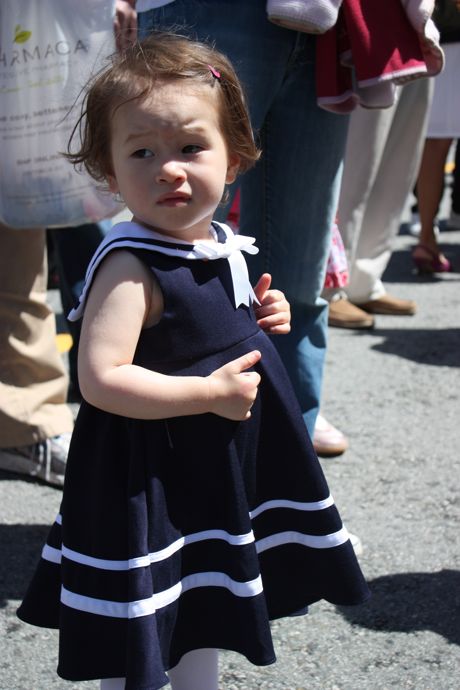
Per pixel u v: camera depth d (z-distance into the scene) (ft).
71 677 6.52
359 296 19.48
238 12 9.29
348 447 13.26
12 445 12.16
